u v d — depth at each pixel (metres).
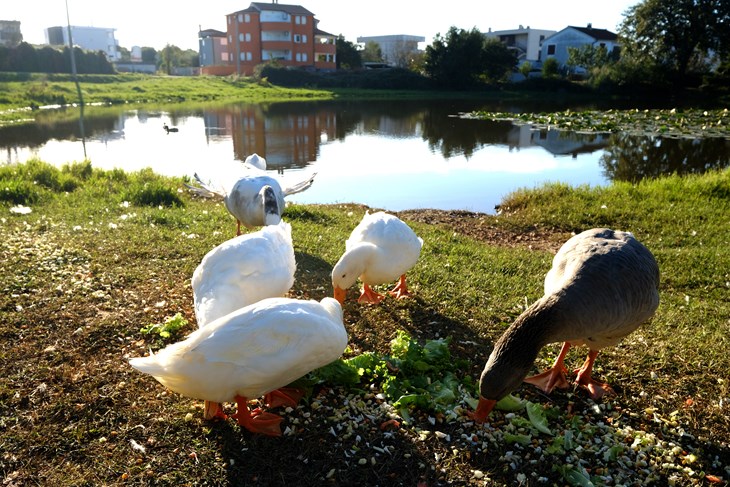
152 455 0.98
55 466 0.95
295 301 1.08
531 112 10.21
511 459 1.02
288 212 2.66
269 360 0.97
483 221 3.01
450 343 1.42
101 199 2.76
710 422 1.15
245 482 0.94
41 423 1.04
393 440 1.05
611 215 2.89
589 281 1.08
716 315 1.62
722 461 1.06
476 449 1.04
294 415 1.12
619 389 1.27
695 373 1.31
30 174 3.10
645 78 13.99
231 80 16.70
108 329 1.35
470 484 0.96
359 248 1.51
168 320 1.37
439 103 12.48
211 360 0.94
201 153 5.55
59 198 2.73
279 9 20.00
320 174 4.64
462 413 1.12
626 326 1.14
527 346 1.03
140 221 2.26
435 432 1.07
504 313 1.59
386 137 6.91
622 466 1.02
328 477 0.95
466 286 1.77
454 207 3.64
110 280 1.62
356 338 1.43
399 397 1.16
